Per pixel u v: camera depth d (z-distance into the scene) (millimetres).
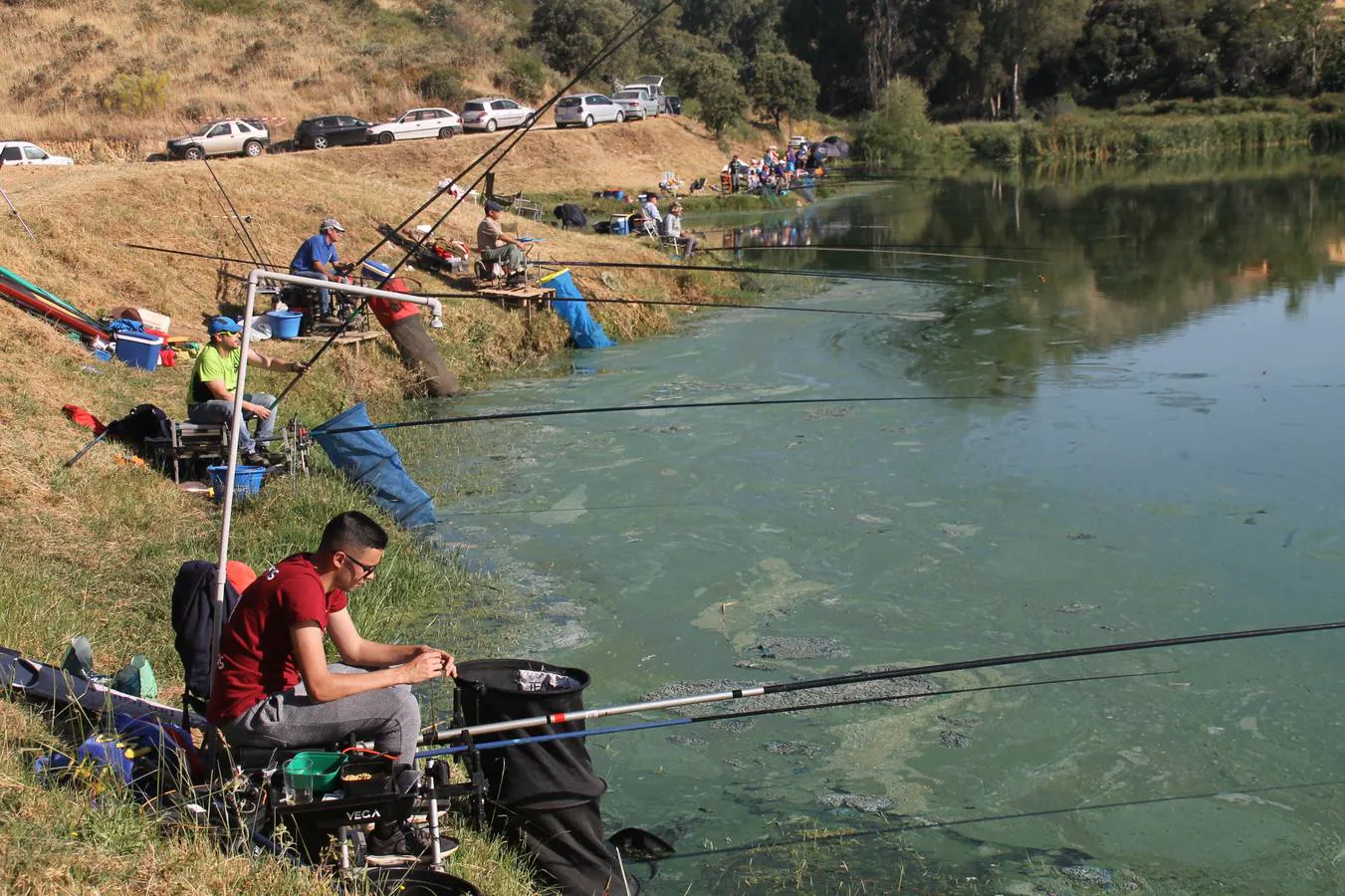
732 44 88188
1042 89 80312
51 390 11109
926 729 7215
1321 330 18500
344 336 15086
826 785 6617
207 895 4105
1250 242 28828
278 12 53406
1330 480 11453
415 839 4867
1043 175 52125
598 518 10867
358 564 4891
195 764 4969
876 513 10906
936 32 80375
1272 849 6016
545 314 18094
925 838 6109
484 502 11305
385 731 4816
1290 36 71438
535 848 5215
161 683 6641
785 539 10312
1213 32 74062
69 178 18172
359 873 4480
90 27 47031
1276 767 6758
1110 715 7340
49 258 14555
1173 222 33375
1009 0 75312
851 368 16719
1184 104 69500
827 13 86688
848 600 9055
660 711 7418
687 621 8727
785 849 5988
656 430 13672
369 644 5055
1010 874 5797
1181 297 21922
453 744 5289
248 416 10594
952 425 13648
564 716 5160
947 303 21969
